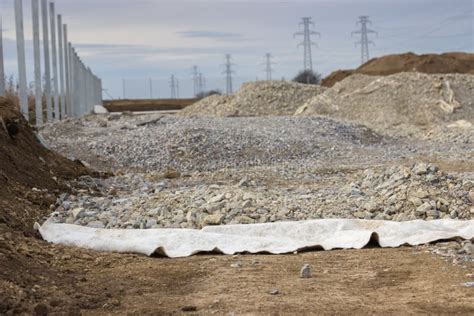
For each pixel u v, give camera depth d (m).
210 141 21.28
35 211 11.28
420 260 8.46
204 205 11.23
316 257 8.91
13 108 15.50
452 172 16.81
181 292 7.37
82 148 21.42
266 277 7.93
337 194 12.61
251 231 9.98
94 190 14.44
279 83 43.25
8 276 7.09
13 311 6.26
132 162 20.17
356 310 6.56
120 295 7.23
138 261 8.85
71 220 10.98
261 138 22.16
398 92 35.97
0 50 18.52
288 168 18.38
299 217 10.85
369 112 35.22
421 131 29.33
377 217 10.85
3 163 12.38
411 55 66.50
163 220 10.84
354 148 22.83
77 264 8.44
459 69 63.97
